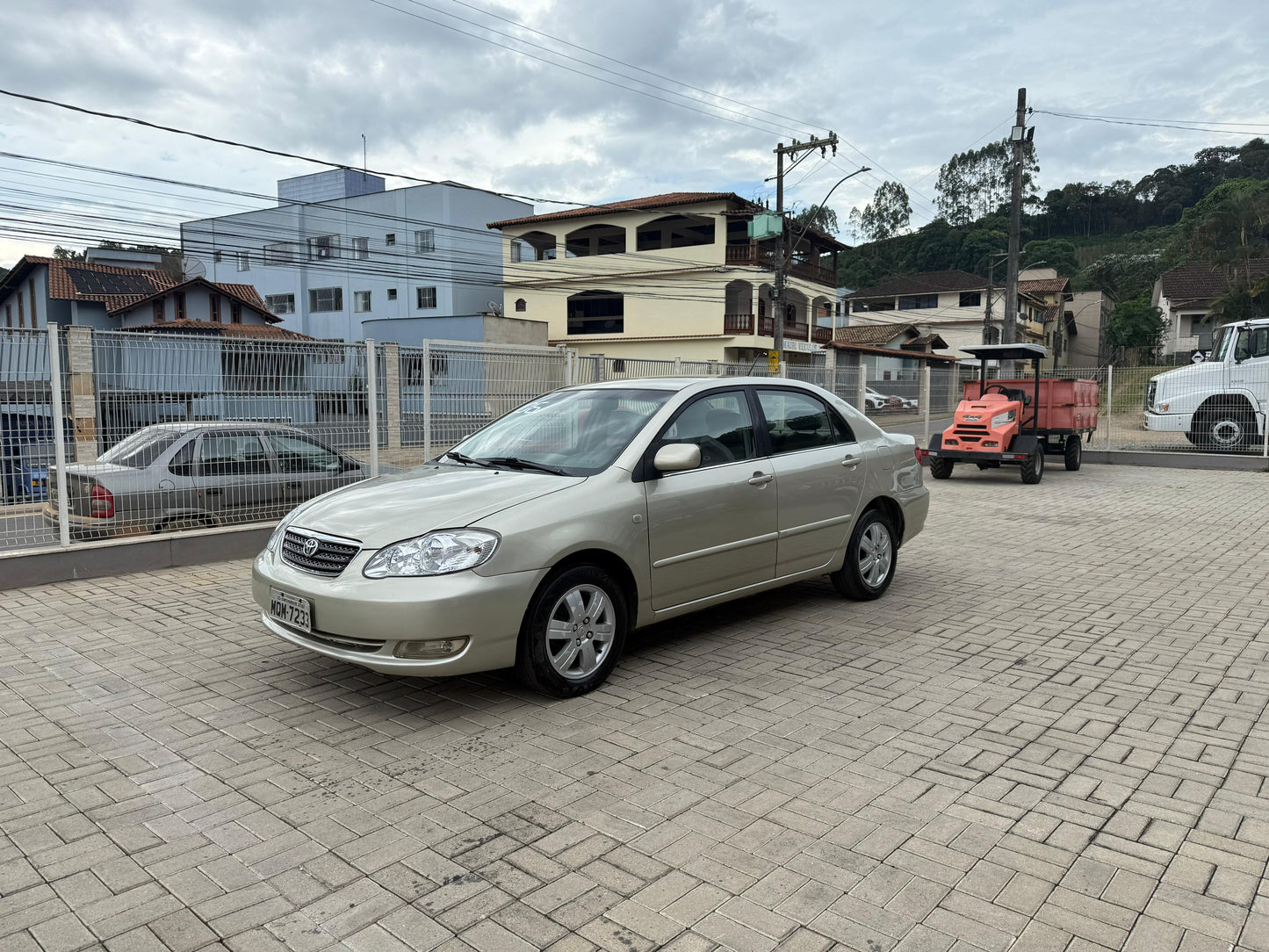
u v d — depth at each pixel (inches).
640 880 104.5
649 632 213.2
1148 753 141.4
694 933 94.3
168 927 96.0
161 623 223.5
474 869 107.5
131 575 277.7
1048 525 387.9
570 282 1668.3
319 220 1982.0
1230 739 146.6
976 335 2292.1
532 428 204.1
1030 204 4490.7
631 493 173.3
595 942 92.7
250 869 107.9
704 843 113.1
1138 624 221.0
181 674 183.8
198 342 289.3
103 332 269.6
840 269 3248.0
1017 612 232.4
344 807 124.1
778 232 970.7
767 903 99.7
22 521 260.4
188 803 125.9
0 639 209.2
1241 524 382.6
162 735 151.1
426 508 161.3
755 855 110.2
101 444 273.3
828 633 211.8
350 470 331.6
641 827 117.3
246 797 127.7
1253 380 631.8
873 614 230.2
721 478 191.8
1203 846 112.0
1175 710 160.9
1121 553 318.3
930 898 100.4
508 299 1782.7
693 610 191.3
